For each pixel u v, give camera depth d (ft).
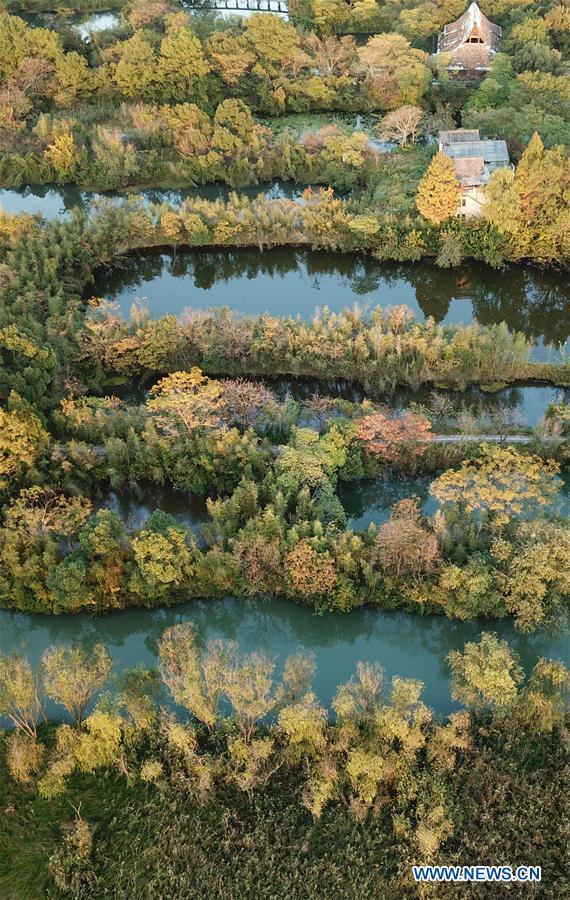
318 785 176.76
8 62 437.99
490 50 434.71
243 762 184.03
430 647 223.92
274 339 289.33
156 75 434.30
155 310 339.36
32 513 223.71
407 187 360.69
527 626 209.77
